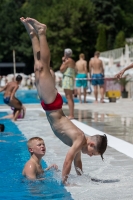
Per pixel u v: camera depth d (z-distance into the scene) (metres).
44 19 78.38
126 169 8.16
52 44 77.25
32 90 49.56
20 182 7.33
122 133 12.67
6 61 92.62
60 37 76.19
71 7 77.12
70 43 76.44
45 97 7.07
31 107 22.97
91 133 12.74
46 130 13.85
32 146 7.67
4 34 90.31
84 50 77.56
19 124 15.59
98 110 20.45
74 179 7.41
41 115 18.64
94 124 14.93
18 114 16.81
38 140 7.70
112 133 12.70
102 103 24.89
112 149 10.27
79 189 6.78
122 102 25.23
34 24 7.10
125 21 85.31
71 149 7.07
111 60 40.78
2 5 94.44
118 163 8.72
